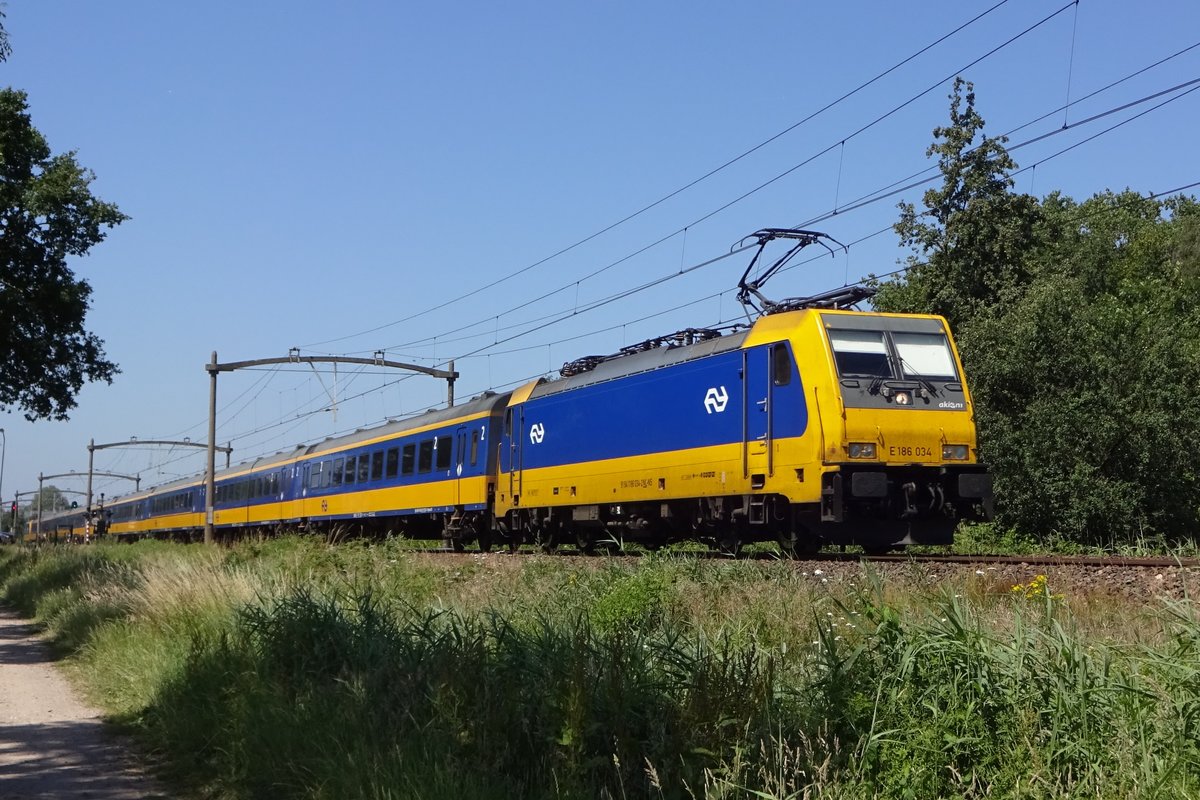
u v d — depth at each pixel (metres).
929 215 38.53
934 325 18.00
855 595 10.87
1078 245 46.88
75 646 15.45
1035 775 6.04
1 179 26.94
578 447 23.77
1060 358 26.12
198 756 8.59
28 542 59.94
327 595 12.38
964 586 11.84
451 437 29.91
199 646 10.95
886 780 6.31
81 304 28.34
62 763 8.67
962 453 17.33
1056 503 25.44
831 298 18.33
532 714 7.41
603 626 10.91
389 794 6.47
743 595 12.10
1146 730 6.20
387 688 8.55
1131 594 12.12
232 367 40.47
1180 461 25.36
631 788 6.56
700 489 19.59
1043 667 6.86
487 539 29.06
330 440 40.72
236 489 48.78
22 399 29.38
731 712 6.96
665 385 20.86
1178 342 26.72
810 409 17.09
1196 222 47.34
